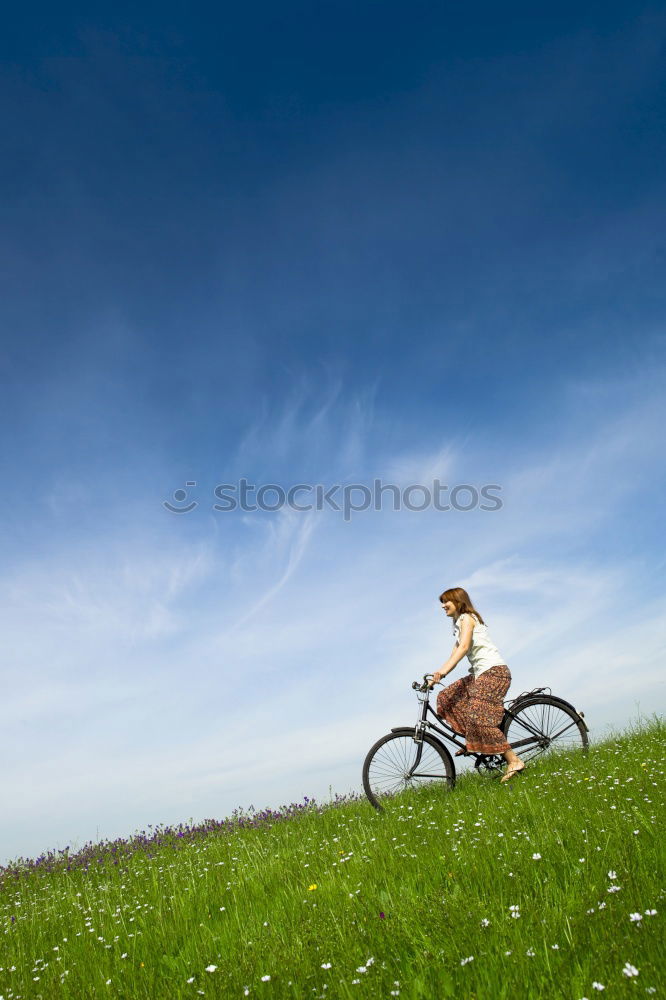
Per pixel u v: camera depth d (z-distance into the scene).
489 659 7.60
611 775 6.30
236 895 5.13
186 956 3.98
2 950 4.85
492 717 7.41
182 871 6.86
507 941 2.99
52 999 3.65
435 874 4.37
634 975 2.40
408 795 7.50
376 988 2.83
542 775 6.91
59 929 5.34
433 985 2.81
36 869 8.91
